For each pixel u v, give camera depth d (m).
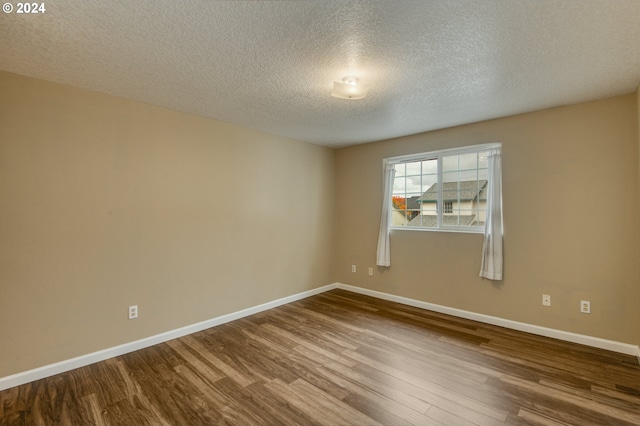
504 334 3.15
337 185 5.07
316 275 4.75
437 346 2.88
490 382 2.28
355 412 1.95
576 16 1.63
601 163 2.83
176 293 3.15
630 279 2.70
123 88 2.59
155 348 2.88
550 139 3.07
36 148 2.36
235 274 3.68
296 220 4.45
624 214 2.73
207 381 2.31
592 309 2.86
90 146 2.62
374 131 3.96
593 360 2.59
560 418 1.88
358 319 3.62
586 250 2.90
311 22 1.70
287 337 3.11
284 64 2.19
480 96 2.76
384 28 1.75
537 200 3.15
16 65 2.17
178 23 1.70
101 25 1.71
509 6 1.56
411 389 2.20
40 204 2.37
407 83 2.49
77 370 2.48
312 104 2.97
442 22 1.70
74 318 2.52
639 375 2.35
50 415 1.93
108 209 2.71
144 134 2.94
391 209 4.38
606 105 2.80
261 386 2.24
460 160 3.79
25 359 2.29
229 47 1.96
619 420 1.86
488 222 3.42
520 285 3.25
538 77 2.38
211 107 3.06
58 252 2.45
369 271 4.64
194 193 3.30
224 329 3.35
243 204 3.77
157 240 3.01
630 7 1.55
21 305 2.28
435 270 3.91
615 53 2.02
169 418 1.90
